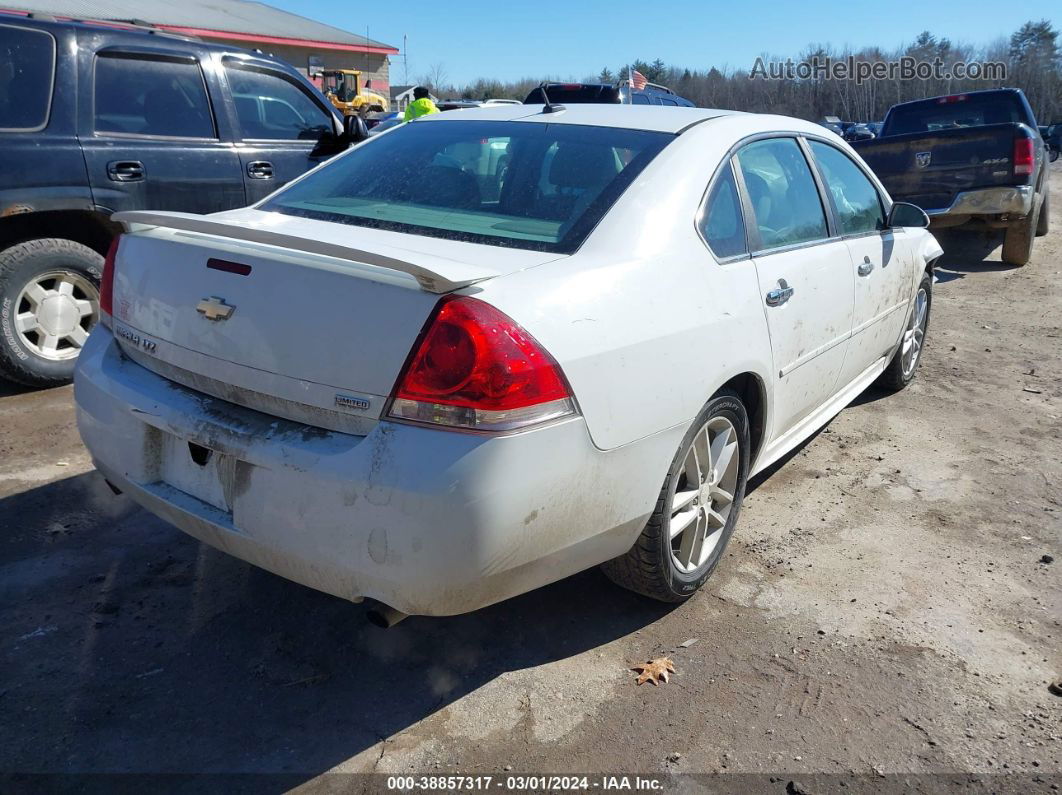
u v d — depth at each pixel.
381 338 2.12
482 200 2.88
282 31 27.38
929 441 4.66
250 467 2.28
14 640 2.71
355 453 2.11
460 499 2.05
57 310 4.80
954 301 8.05
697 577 3.02
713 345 2.74
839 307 3.77
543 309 2.23
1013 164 8.68
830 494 3.99
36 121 4.67
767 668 2.73
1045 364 6.10
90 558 3.20
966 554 3.47
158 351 2.56
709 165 3.01
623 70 11.39
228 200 5.52
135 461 2.59
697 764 2.33
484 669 2.69
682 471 2.87
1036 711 2.57
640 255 2.60
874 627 2.96
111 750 2.31
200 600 2.98
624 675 2.68
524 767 2.31
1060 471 4.30
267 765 2.29
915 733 2.46
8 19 4.68
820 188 3.79
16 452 4.03
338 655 2.74
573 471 2.26
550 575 2.40
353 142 6.07
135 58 5.14
